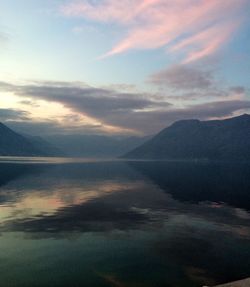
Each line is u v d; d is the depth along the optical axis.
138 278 29.92
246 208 67.12
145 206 68.69
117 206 68.25
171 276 30.52
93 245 39.50
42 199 75.62
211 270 32.09
